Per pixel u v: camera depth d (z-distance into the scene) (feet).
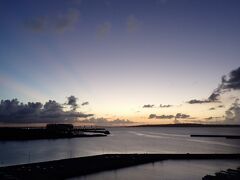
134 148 507.30
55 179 208.03
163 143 638.94
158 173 240.32
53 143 615.98
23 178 198.49
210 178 201.26
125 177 222.69
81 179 212.64
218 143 643.04
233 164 291.79
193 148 513.45
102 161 277.64
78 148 498.69
